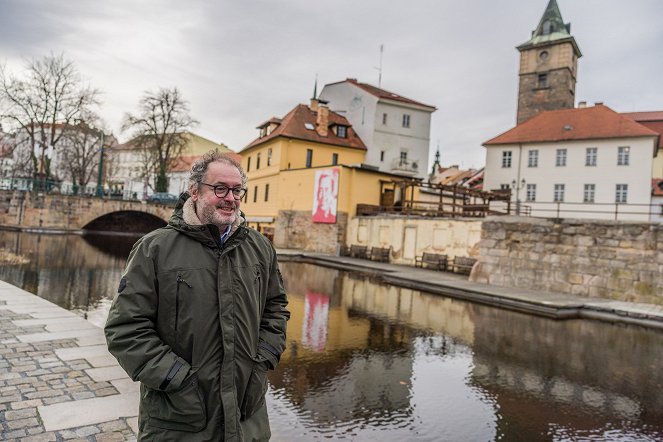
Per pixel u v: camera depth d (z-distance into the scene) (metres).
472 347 8.93
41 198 42.06
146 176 55.88
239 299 2.35
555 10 62.31
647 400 6.32
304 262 27.73
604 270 15.84
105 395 4.79
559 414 5.72
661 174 55.41
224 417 2.19
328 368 7.16
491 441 4.86
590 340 9.89
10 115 44.66
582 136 44.62
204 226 2.30
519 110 63.53
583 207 44.25
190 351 2.22
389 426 5.11
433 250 25.12
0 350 6.14
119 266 19.88
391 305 13.48
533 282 17.38
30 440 3.78
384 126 47.00
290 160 41.31
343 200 32.19
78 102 47.03
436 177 82.44
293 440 4.62
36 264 18.58
